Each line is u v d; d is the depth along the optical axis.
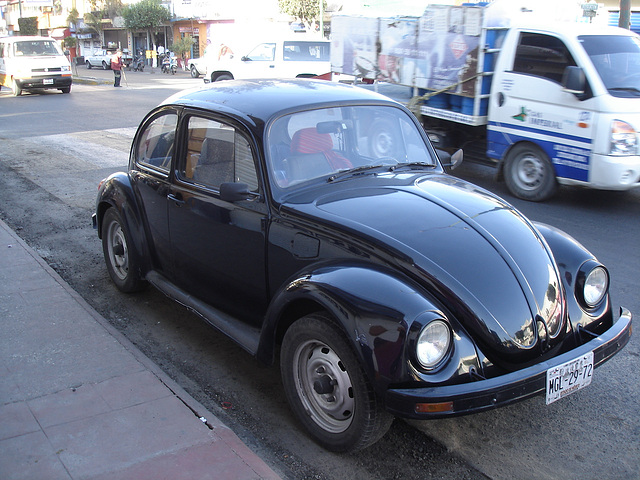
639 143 7.62
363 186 3.78
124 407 3.47
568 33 7.86
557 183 8.26
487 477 3.14
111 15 55.12
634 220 7.64
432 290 3.05
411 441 3.42
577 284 3.47
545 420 3.62
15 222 7.63
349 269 3.13
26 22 59.53
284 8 38.53
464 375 2.91
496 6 8.56
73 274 5.89
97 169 10.50
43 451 3.08
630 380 4.05
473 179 9.98
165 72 43.47
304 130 3.90
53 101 21.25
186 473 2.93
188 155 4.30
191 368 4.22
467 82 9.01
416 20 9.71
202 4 45.34
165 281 4.76
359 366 2.96
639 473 3.18
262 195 3.70
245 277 3.88
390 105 4.38
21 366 3.91
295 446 3.38
